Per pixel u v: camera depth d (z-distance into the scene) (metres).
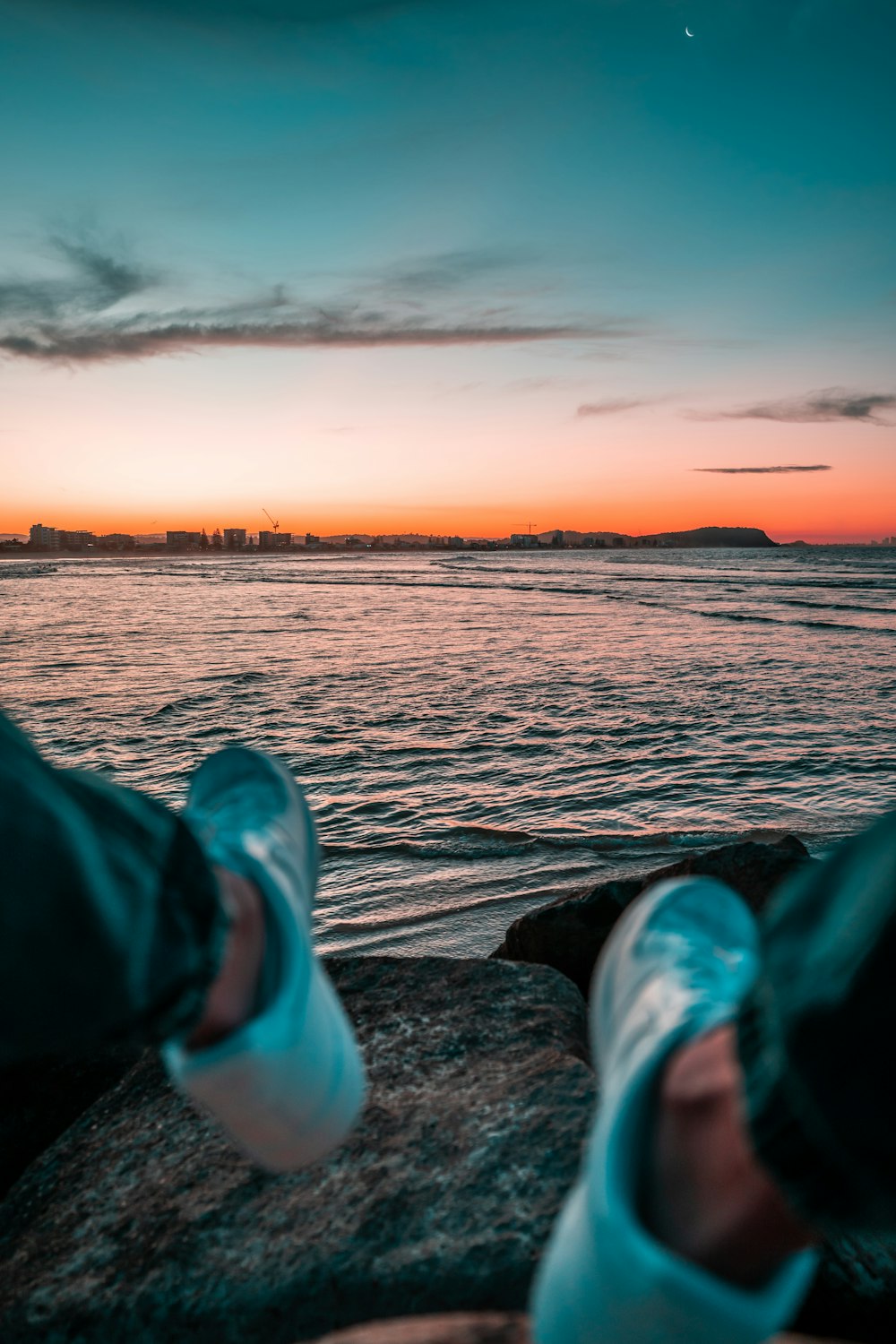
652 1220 0.56
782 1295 0.55
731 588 78.50
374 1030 2.63
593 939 5.30
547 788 12.40
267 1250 1.84
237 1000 0.64
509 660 28.86
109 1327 1.75
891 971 0.42
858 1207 0.45
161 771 14.00
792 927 0.50
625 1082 0.60
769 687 21.77
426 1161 2.02
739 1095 0.50
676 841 9.62
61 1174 2.26
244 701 20.92
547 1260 0.67
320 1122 0.72
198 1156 2.19
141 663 29.08
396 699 20.89
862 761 13.52
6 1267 1.97
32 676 25.64
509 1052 2.46
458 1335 1.08
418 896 8.22
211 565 187.88
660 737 15.77
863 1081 0.42
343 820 11.00
